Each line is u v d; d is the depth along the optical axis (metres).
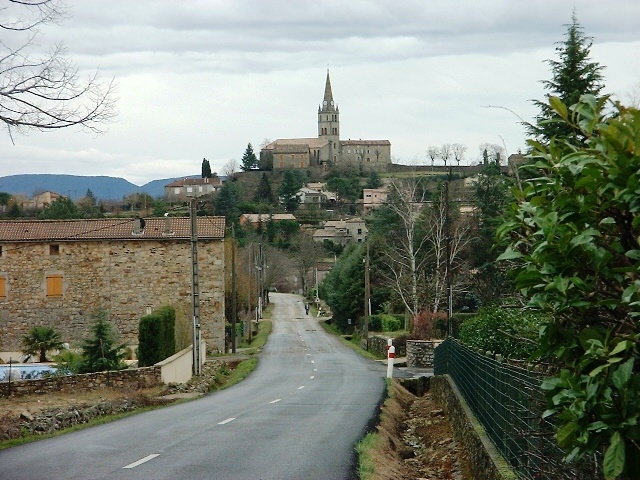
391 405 21.05
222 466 10.88
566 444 4.62
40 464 11.07
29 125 12.29
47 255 46.16
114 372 24.83
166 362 27.34
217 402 21.95
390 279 57.84
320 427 15.60
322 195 172.62
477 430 12.16
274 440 13.66
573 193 4.93
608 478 4.29
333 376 32.47
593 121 4.97
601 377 4.55
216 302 47.50
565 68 23.91
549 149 5.30
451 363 23.00
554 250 4.88
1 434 14.84
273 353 50.38
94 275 46.34
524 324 15.32
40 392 21.97
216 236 47.25
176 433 14.68
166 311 33.34
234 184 171.12
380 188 174.00
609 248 4.86
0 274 46.06
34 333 39.44
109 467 10.74
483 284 46.59
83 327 46.09
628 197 4.46
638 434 4.36
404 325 61.84
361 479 9.99
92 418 19.02
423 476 12.36
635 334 4.57
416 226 62.56
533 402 7.90
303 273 127.62
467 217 54.47
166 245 47.00
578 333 5.06
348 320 70.56
